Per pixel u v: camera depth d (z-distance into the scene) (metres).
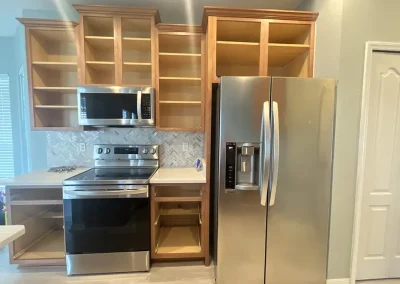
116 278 1.98
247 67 2.51
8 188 1.94
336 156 1.86
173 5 2.29
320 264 1.85
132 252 2.01
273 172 1.67
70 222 1.93
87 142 2.58
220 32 2.16
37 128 2.25
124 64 2.24
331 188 1.81
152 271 2.07
